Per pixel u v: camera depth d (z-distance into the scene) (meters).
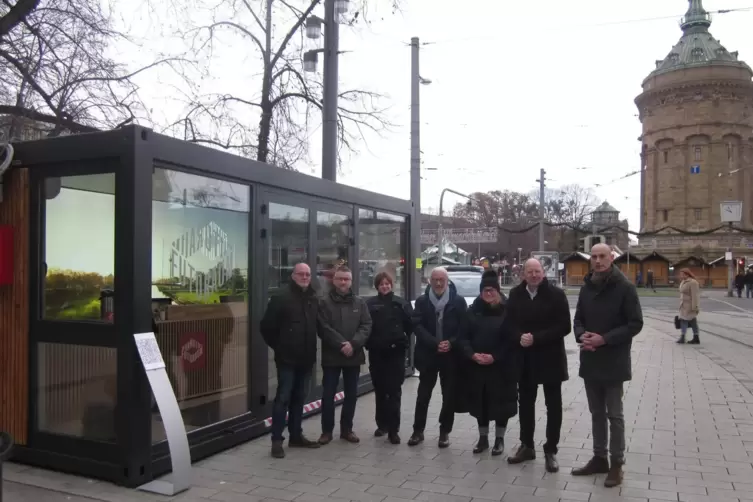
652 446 6.02
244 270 6.18
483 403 5.80
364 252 8.41
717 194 55.94
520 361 5.46
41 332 5.21
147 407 4.88
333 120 10.69
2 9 8.29
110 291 4.97
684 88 56.81
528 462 5.55
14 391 5.36
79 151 4.93
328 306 6.11
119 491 4.71
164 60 10.83
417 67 15.01
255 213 6.23
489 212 71.44
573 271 52.69
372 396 8.23
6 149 5.19
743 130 56.50
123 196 4.75
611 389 5.05
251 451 5.82
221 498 4.63
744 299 34.47
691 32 59.75
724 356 12.06
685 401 8.01
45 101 9.18
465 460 5.60
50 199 5.25
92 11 9.11
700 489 4.84
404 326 6.32
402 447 6.02
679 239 56.44
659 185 58.41
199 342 5.66
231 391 6.03
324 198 7.43
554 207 74.88
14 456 5.29
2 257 5.26
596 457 5.22
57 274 5.21
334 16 10.00
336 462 5.52
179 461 4.74
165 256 5.29
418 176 14.98
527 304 5.43
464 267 22.91
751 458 5.64
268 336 5.82
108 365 4.94
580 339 5.09
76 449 5.05
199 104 11.98
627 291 5.00
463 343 5.75
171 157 5.09
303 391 6.03
